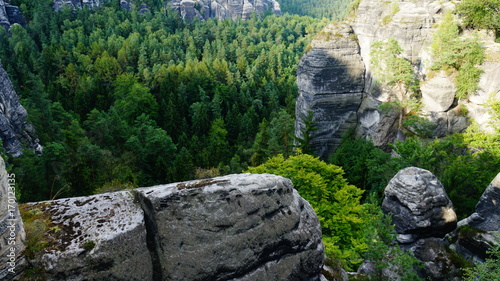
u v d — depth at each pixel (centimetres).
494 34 4450
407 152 3534
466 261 1941
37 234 789
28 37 11606
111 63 10225
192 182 939
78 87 9200
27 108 6125
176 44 13862
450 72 4122
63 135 6244
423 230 1947
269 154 5328
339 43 5134
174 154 6262
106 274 789
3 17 13000
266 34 18712
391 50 4456
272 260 966
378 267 1714
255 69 12175
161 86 9188
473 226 2066
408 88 4512
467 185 3009
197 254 857
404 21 4600
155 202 864
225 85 10775
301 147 4959
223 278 884
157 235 858
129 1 17575
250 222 929
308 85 5378
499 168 2955
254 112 8806
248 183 965
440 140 3947
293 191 1090
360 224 2402
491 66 3841
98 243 795
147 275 838
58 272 748
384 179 3756
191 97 9712
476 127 3588
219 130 7694
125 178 4172
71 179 3603
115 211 889
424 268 1923
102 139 6281
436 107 4231
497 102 3472
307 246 1026
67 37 12238
